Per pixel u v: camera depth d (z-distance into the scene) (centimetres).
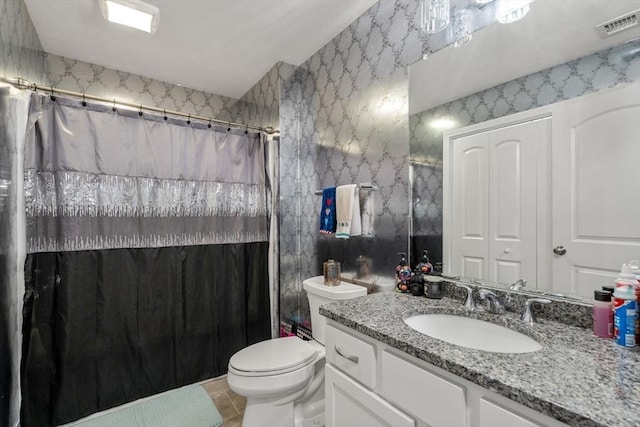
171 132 197
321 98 216
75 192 165
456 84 134
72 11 174
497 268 119
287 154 234
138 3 161
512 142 115
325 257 212
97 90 238
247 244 227
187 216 202
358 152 184
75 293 165
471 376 70
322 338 176
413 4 152
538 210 108
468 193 129
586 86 97
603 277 93
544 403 58
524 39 112
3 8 134
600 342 85
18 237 148
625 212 89
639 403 57
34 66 187
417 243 150
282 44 210
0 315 128
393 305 123
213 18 182
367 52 177
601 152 94
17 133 148
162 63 235
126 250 180
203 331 208
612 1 93
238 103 306
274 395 147
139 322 184
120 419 168
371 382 99
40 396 157
